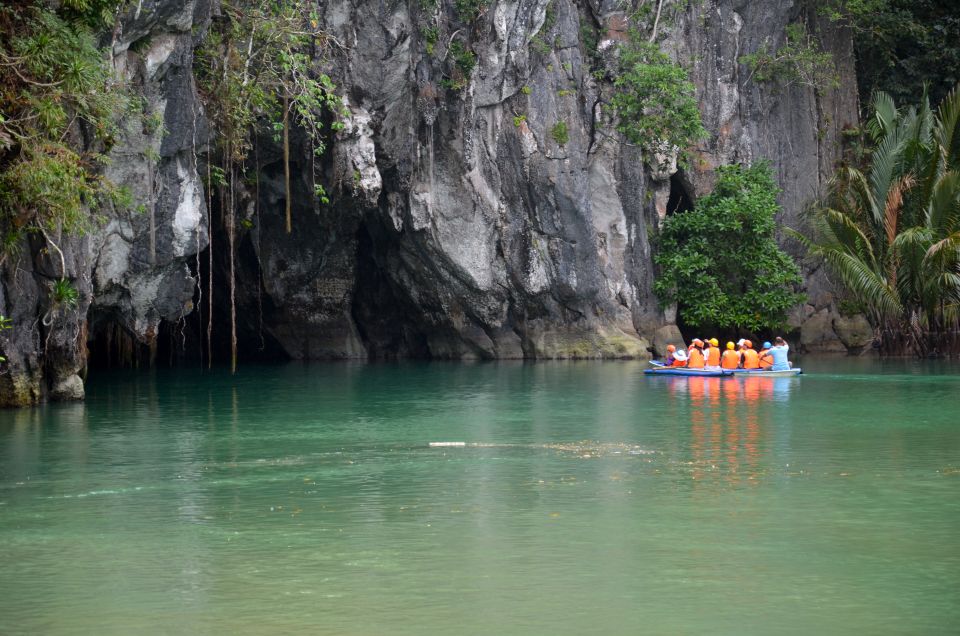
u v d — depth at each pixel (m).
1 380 21.05
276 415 20.39
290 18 26.72
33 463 14.79
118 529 10.85
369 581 9.00
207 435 17.55
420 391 25.27
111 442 16.78
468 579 9.06
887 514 11.43
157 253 24.14
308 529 10.80
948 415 19.94
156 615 8.16
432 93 33.28
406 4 31.48
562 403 22.36
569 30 36.16
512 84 34.75
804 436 17.19
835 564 9.51
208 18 24.64
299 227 35.84
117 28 21.36
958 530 10.72
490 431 17.97
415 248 35.53
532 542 10.25
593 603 8.44
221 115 26.33
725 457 15.15
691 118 36.03
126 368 34.31
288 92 27.19
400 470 14.21
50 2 18.64
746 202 36.34
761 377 29.06
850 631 7.82
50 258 20.62
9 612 8.24
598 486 13.02
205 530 10.79
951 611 8.24
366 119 30.95
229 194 29.67
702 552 9.89
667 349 34.56
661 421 19.19
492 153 35.22
